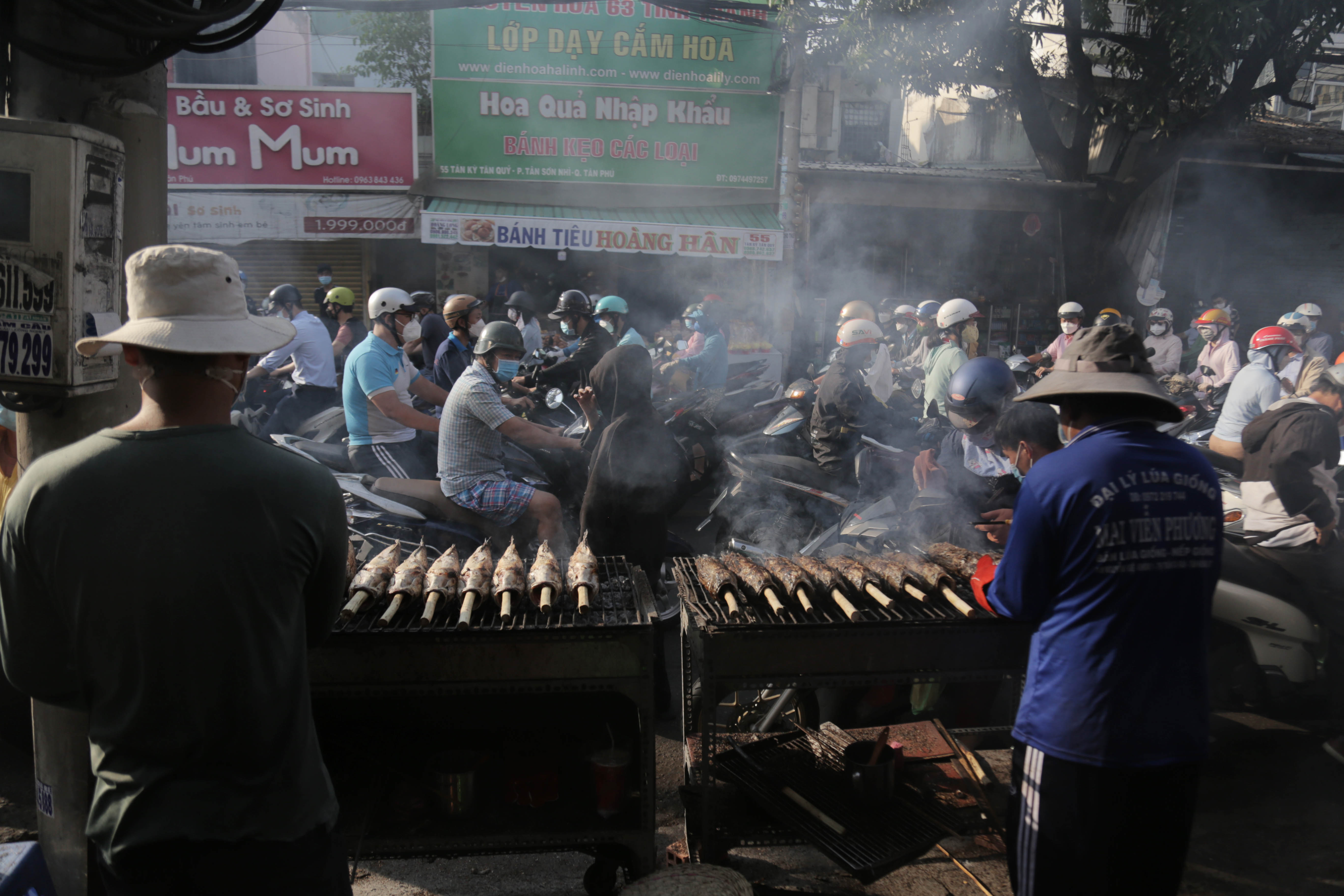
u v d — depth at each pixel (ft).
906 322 31.81
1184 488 6.03
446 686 7.45
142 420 4.88
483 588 7.82
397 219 34.09
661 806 10.22
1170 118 37.32
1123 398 6.32
